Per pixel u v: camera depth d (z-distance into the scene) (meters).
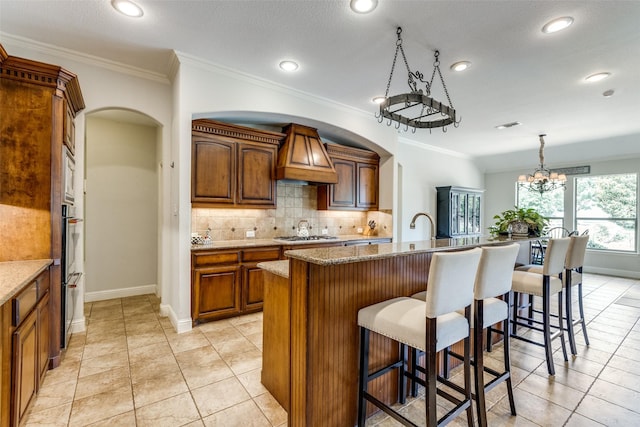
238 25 2.49
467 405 1.63
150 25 2.51
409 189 6.33
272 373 2.06
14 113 2.21
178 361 2.51
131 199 4.44
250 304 3.61
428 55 2.89
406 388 2.08
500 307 1.91
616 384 2.23
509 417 1.87
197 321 3.31
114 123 4.32
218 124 3.59
